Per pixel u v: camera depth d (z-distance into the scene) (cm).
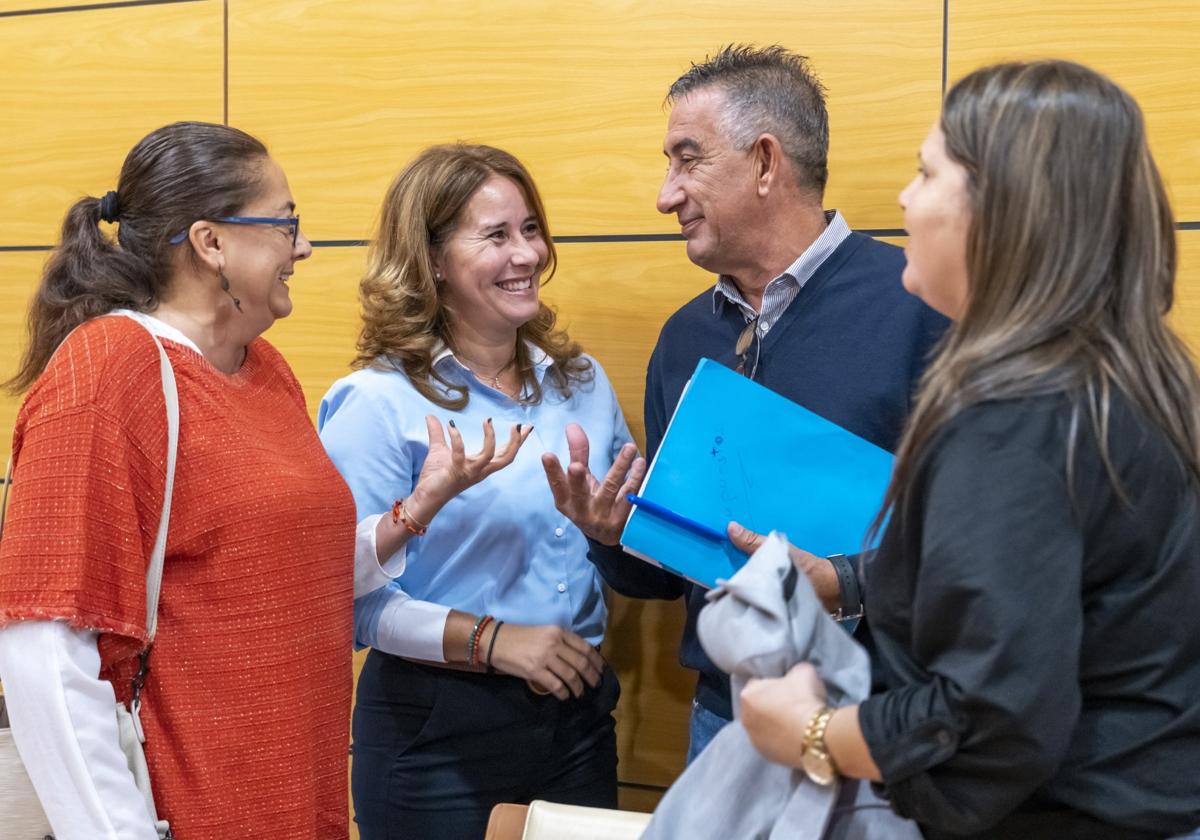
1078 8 193
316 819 157
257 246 153
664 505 157
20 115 252
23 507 134
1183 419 98
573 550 199
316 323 238
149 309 152
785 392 177
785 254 181
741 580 104
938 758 90
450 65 227
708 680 184
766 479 159
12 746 139
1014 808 97
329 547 160
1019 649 87
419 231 193
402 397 192
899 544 99
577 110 220
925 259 103
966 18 199
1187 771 96
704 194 179
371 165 232
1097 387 94
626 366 221
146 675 143
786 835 100
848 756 95
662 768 225
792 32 208
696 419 162
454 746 191
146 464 141
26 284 253
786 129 178
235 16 238
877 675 112
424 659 187
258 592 149
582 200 221
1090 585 96
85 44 247
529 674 184
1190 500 98
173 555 145
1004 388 92
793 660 102
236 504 147
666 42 215
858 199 206
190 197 150
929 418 96
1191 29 189
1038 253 96
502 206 192
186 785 144
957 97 102
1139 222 97
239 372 164
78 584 132
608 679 206
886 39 203
